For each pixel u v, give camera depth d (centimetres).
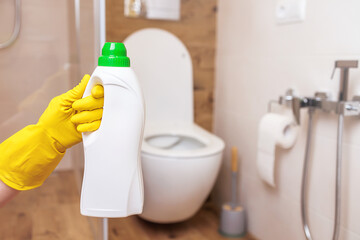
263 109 150
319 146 122
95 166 52
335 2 112
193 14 180
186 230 163
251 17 155
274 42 141
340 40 111
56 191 123
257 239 157
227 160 180
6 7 115
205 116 192
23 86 117
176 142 163
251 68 157
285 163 139
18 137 55
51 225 120
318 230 124
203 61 187
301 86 128
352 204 110
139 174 55
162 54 167
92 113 53
